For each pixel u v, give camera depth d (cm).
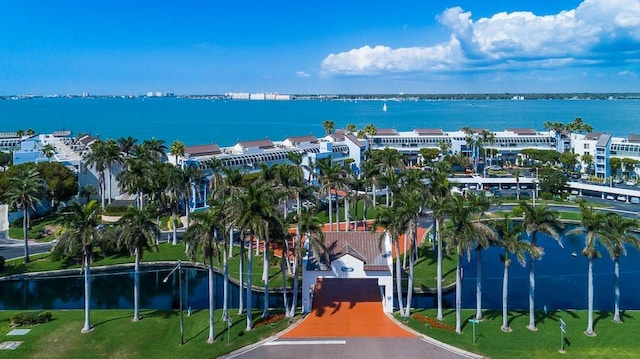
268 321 8162
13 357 6994
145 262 11588
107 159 14938
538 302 9631
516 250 7512
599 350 7106
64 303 9856
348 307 8788
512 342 7381
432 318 8356
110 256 11912
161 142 16600
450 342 7400
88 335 7700
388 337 7612
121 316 8569
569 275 11144
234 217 7938
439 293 8325
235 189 11488
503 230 7744
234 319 8394
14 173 14925
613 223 7950
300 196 11819
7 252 12212
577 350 7119
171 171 12938
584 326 7912
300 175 13325
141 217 8350
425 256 12019
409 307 8419
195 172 12938
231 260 11875
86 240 7738
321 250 8606
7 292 10481
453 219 7631
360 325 8038
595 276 11056
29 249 12462
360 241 9056
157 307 9638
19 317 8081
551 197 18400
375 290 9606
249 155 18812
